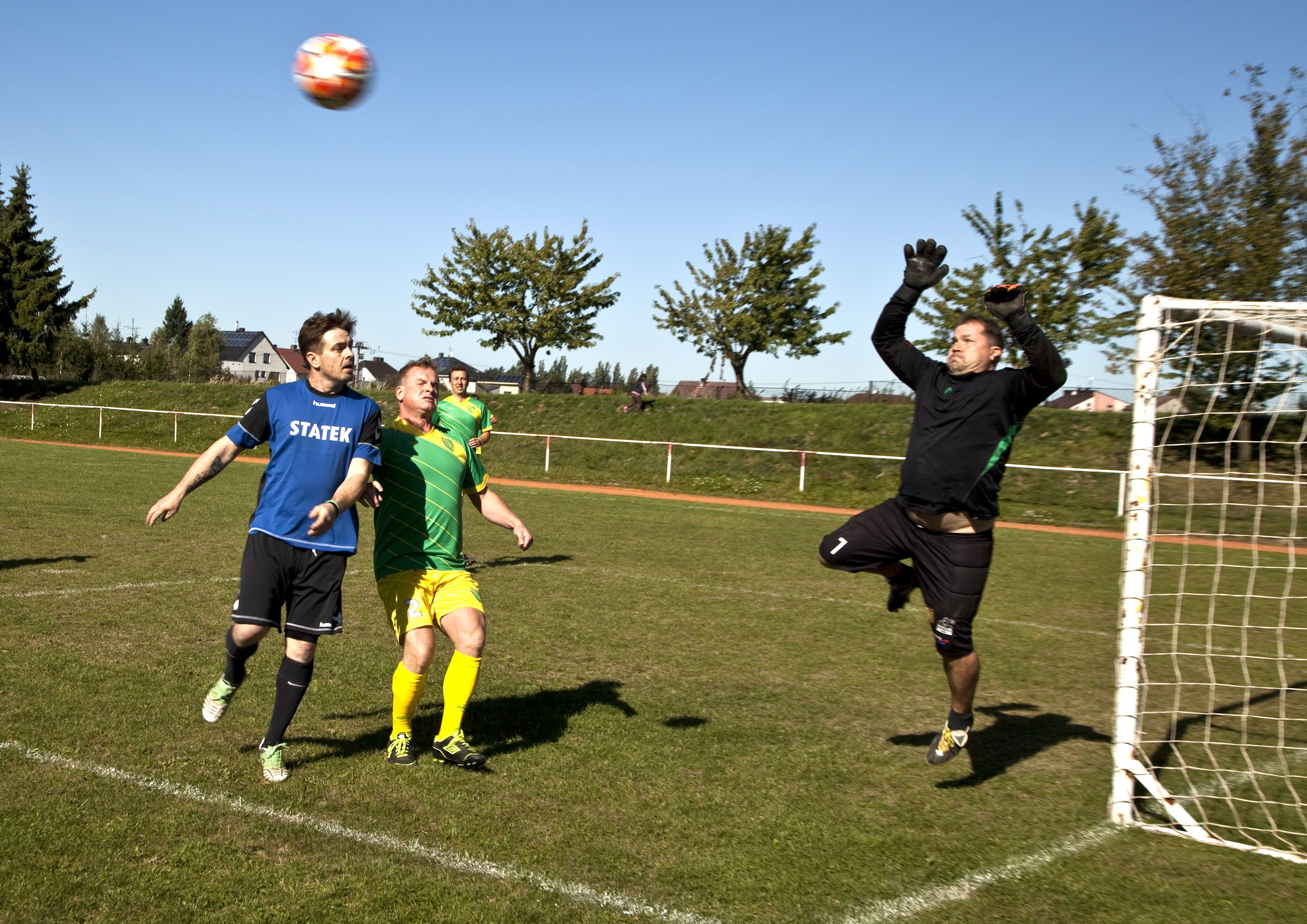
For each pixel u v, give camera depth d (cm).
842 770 457
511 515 462
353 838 357
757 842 370
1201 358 543
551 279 3716
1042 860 364
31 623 677
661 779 434
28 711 483
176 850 339
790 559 1184
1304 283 2055
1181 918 322
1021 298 380
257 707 508
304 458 403
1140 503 421
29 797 378
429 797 399
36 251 4372
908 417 2677
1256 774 484
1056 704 595
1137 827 402
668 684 600
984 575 421
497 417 3228
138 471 2019
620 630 748
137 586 823
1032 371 388
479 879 329
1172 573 1255
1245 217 2103
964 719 436
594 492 2267
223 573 901
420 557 439
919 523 428
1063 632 812
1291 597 1075
